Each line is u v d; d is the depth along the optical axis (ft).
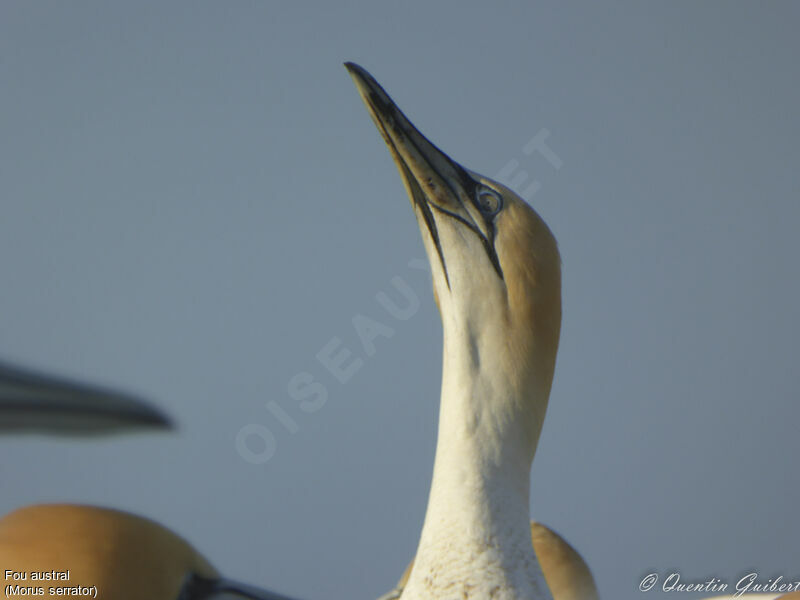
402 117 25.12
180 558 25.08
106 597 24.90
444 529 24.91
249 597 25.14
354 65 25.14
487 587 24.88
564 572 25.61
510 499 24.91
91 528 24.99
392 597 25.50
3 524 25.02
